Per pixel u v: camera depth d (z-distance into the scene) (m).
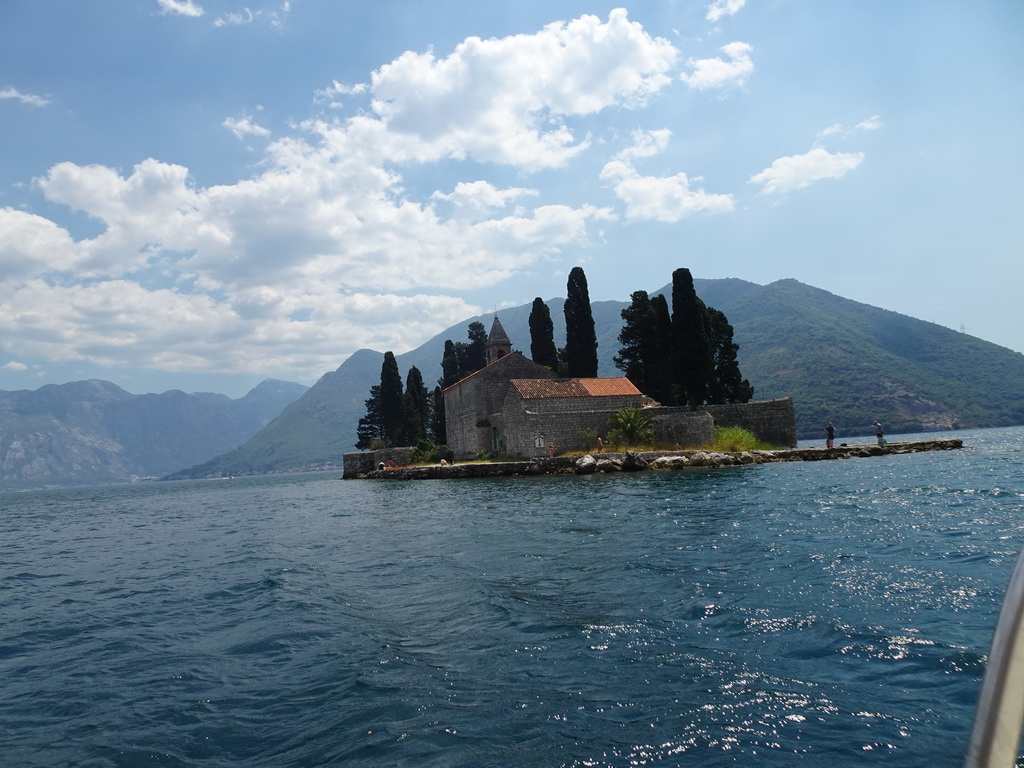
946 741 6.74
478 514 29.73
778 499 26.75
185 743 7.86
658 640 10.18
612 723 7.55
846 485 31.06
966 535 16.98
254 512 47.53
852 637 9.76
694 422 56.94
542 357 88.75
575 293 77.19
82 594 18.34
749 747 6.84
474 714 8.01
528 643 10.44
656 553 16.75
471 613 12.41
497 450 67.12
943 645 9.24
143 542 31.95
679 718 7.56
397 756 7.11
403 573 17.03
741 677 8.60
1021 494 25.00
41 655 12.23
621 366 82.62
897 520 19.88
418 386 110.75
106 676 10.62
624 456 51.66
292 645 11.45
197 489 146.25
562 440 57.78
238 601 15.56
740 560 15.34
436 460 79.19
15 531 46.59
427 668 9.67
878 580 12.83
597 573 14.98
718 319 78.88
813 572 13.77
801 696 7.96
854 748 6.71
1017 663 2.65
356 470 93.38
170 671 10.62
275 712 8.57
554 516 26.33
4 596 18.86
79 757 7.67
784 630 10.28
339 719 8.16
